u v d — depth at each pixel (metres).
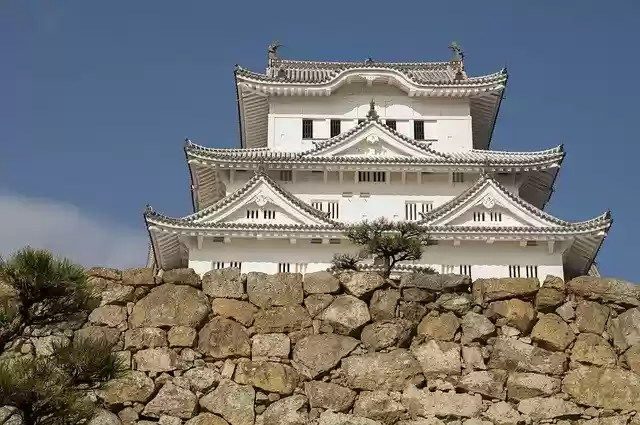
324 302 16.58
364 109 54.09
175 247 46.28
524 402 15.70
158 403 15.54
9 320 13.20
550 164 48.81
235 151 49.97
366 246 29.22
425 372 15.91
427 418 15.51
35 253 13.34
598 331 16.42
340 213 48.53
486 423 15.45
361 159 48.09
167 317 16.39
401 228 30.58
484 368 15.99
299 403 15.59
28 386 12.10
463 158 49.22
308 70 58.84
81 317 16.30
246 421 15.47
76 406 12.67
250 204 45.59
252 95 53.78
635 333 16.44
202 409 15.61
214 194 51.78
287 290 16.70
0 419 14.45
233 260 44.69
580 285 16.86
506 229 43.94
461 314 16.53
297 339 16.25
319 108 54.03
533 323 16.47
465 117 54.12
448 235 43.97
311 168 48.53
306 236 44.31
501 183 49.75
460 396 15.69
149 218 43.66
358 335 16.31
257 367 15.92
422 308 16.56
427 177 49.25
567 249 45.09
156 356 15.98
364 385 15.77
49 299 13.66
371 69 53.66
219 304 16.59
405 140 49.28
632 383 15.89
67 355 12.75
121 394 15.56
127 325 16.36
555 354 16.16
